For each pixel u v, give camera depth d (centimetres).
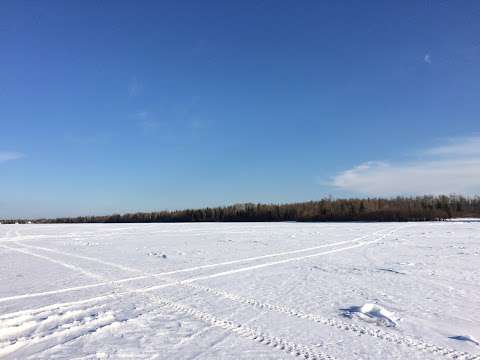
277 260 1560
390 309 771
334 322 675
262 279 1118
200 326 652
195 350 538
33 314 724
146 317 706
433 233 3294
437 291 948
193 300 846
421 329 636
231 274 1208
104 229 4856
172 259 1596
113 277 1152
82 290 959
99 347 550
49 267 1383
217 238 2872
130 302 828
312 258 1627
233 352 529
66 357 512
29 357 512
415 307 787
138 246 2238
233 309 766
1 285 1034
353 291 947
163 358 509
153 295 898
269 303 819
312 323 670
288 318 702
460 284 1040
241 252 1872
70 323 664
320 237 2906
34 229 5169
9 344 554
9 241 2816
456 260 1538
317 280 1102
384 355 517
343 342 570
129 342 571
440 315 725
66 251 1983
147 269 1313
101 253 1858
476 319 698
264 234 3322
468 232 3403
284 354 521
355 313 725
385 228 4250
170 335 603
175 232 3819
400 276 1169
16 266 1421
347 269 1316
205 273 1224
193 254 1783
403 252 1845
